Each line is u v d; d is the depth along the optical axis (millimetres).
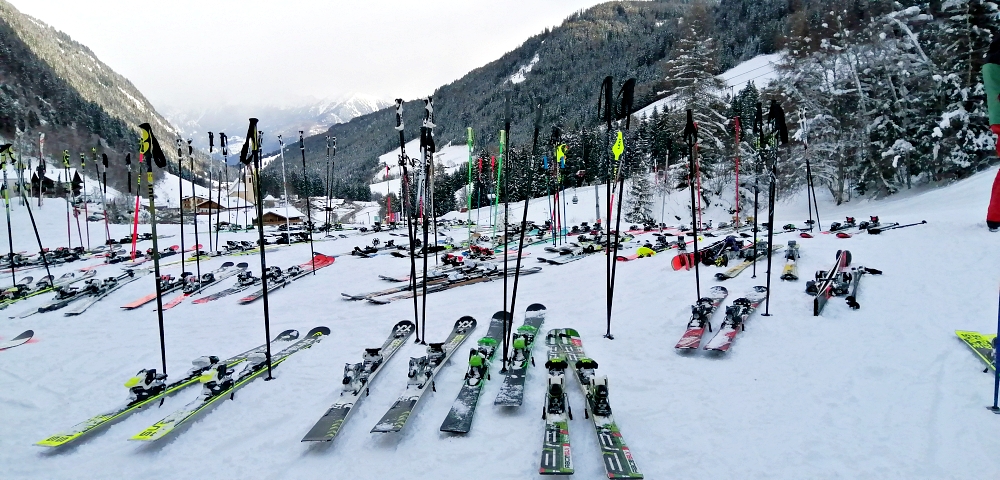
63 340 11250
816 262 13875
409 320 11812
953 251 13125
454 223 45812
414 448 6020
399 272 19094
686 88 47438
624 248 20922
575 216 44531
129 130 106875
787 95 36406
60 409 7500
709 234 23625
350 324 11773
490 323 10867
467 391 7215
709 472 5344
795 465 5391
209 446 6254
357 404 7184
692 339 8773
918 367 7340
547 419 6234
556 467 5215
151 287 17219
